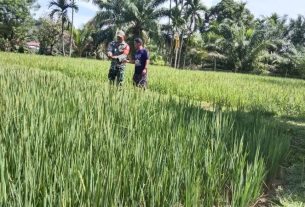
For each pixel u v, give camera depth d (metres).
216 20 69.38
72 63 24.09
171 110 6.10
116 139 4.30
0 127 4.63
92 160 3.82
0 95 5.98
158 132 4.93
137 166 3.88
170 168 4.12
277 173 5.80
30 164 3.30
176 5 49.72
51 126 4.54
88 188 3.30
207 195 4.08
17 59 24.66
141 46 10.62
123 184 3.71
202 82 17.30
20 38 57.56
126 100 6.25
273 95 14.71
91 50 60.22
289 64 55.09
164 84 15.20
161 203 3.73
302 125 10.05
